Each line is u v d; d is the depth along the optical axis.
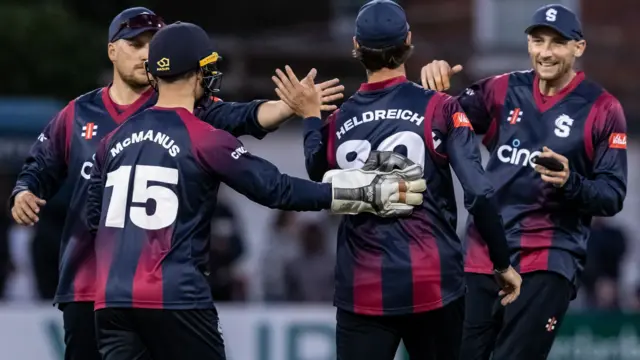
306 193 21.00
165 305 20.48
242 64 68.81
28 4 64.69
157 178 20.72
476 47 70.94
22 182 24.66
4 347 37.69
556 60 24.64
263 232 58.97
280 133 61.44
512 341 24.81
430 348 22.44
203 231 21.00
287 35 72.50
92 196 21.80
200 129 20.89
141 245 20.61
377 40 21.89
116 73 24.88
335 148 22.39
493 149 25.59
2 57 60.91
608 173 24.42
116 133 21.36
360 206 21.23
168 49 21.09
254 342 38.34
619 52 72.38
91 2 67.00
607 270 49.50
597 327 38.31
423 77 23.92
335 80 22.83
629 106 69.94
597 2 72.56
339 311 22.67
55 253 43.28
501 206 25.20
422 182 21.41
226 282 46.50
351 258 22.22
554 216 24.88
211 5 72.81
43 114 49.59
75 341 24.83
